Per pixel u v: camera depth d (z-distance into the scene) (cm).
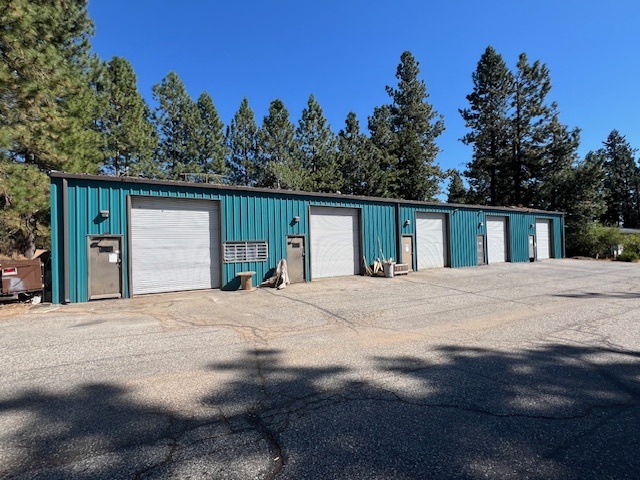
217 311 885
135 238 1145
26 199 1144
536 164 3528
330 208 1588
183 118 3278
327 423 335
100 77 2445
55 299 996
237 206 1314
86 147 1630
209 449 293
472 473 261
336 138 3791
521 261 2455
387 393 399
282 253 1409
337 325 729
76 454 287
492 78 3734
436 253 1973
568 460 276
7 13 994
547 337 623
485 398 385
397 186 3581
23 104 1143
